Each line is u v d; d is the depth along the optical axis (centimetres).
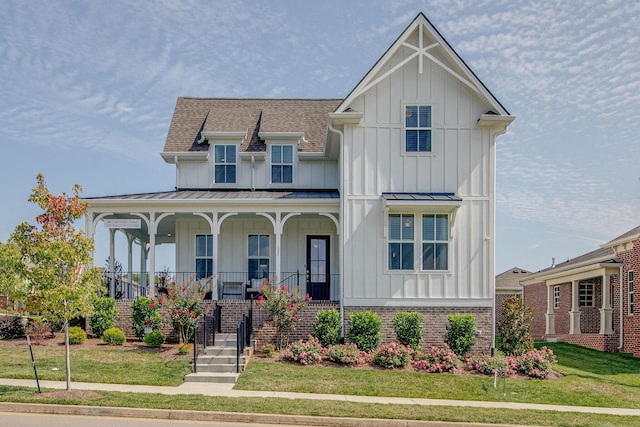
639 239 2239
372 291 1945
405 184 1980
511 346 1883
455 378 1605
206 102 2795
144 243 2725
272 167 2469
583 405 1420
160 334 1820
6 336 1872
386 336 1930
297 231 2330
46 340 1839
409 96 1997
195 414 1174
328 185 2469
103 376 1462
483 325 1938
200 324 1812
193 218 2275
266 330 1880
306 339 1950
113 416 1174
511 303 1923
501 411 1287
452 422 1191
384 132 1991
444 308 1944
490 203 1981
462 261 1962
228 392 1370
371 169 1980
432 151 1989
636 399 1502
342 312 1933
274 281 2002
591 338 2517
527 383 1598
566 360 2114
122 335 1839
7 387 1322
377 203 1972
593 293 2962
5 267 1673
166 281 2052
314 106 2794
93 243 1363
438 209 1942
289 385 1452
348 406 1258
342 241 1961
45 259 1288
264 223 2336
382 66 1972
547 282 3216
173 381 1461
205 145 2480
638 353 2228
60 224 1334
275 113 2572
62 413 1184
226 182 2462
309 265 2322
